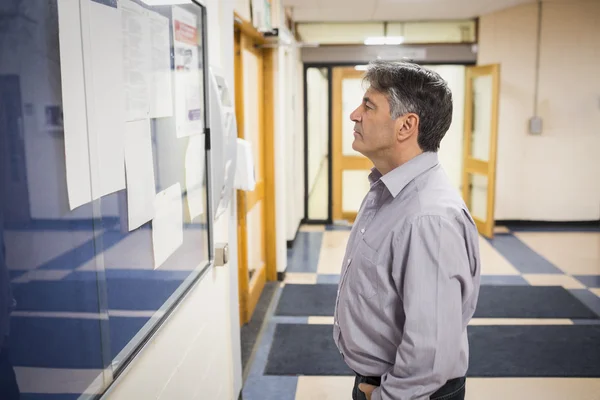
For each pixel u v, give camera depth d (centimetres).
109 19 103
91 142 97
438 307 112
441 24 619
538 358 315
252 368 304
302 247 570
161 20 135
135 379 125
